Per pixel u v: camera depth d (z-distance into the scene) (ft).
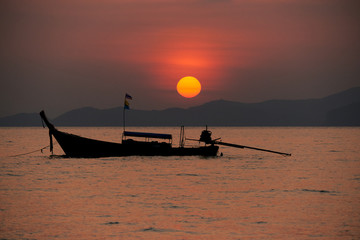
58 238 231.50
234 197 341.82
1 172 489.26
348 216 277.85
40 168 526.16
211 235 237.86
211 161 627.05
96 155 614.34
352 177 464.65
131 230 246.27
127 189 379.14
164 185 404.16
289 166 575.38
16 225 254.06
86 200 326.65
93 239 230.48
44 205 307.37
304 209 297.94
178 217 274.98
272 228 250.98
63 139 600.39
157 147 619.26
